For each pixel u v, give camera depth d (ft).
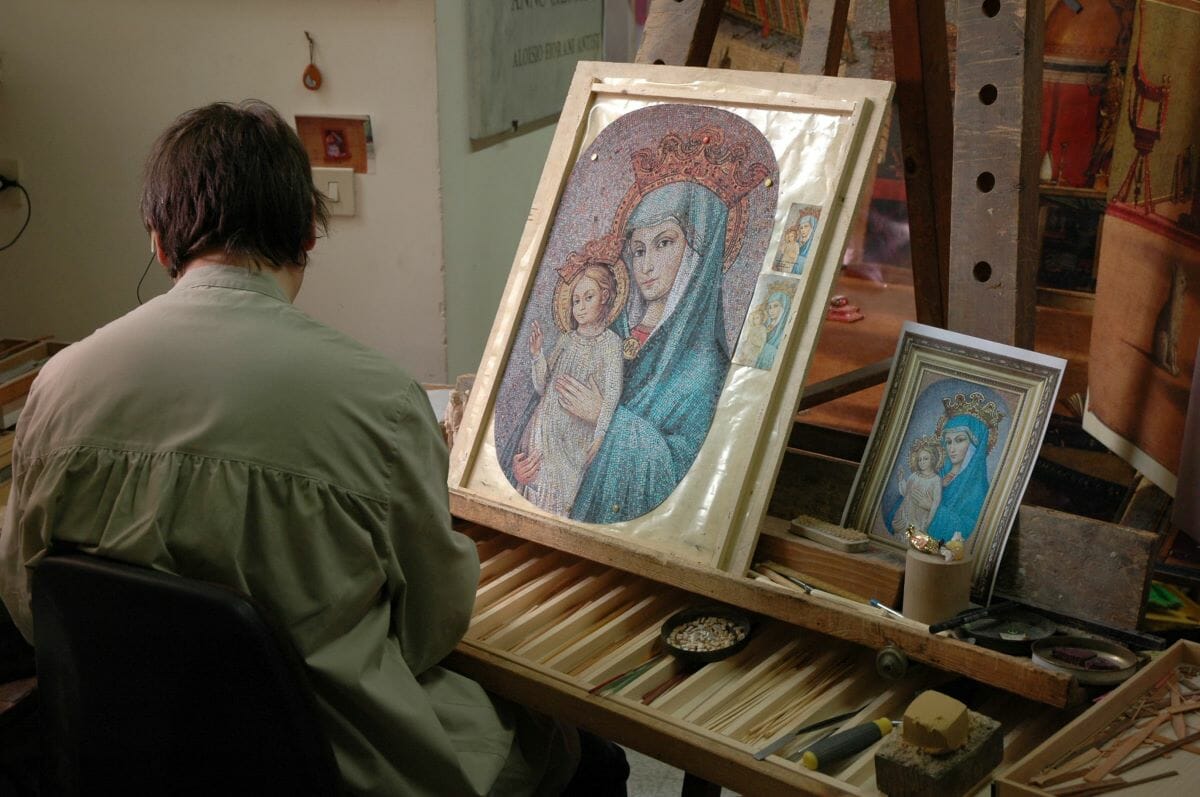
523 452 5.23
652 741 4.01
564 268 5.31
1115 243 5.22
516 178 10.13
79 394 3.87
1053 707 4.11
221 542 3.66
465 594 4.20
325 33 8.30
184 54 8.46
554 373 5.23
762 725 4.08
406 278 8.89
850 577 4.45
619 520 4.85
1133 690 3.80
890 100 4.57
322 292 9.01
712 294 4.85
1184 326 4.93
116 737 3.75
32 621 4.01
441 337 9.00
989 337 4.58
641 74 5.28
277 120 4.23
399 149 8.54
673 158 5.09
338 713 3.89
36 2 8.44
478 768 4.22
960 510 4.49
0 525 5.43
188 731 3.62
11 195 8.92
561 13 10.57
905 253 6.18
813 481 5.14
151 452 3.73
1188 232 4.87
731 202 4.88
